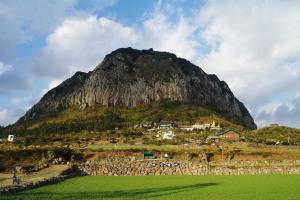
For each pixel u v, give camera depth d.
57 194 65.31
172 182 92.94
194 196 63.78
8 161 129.38
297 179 98.75
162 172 123.19
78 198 59.97
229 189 75.44
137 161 130.00
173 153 151.00
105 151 149.88
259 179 99.75
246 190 73.31
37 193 66.44
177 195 65.31
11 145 174.00
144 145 180.38
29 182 78.81
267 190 73.19
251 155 150.38
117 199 59.06
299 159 146.75
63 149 145.25
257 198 61.38
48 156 138.12
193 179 102.19
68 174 113.12
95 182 92.25
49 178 88.75
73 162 132.62
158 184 87.44
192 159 144.88
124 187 79.88
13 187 68.75
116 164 125.88
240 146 171.00
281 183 87.94
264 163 133.12
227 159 147.50
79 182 91.88
